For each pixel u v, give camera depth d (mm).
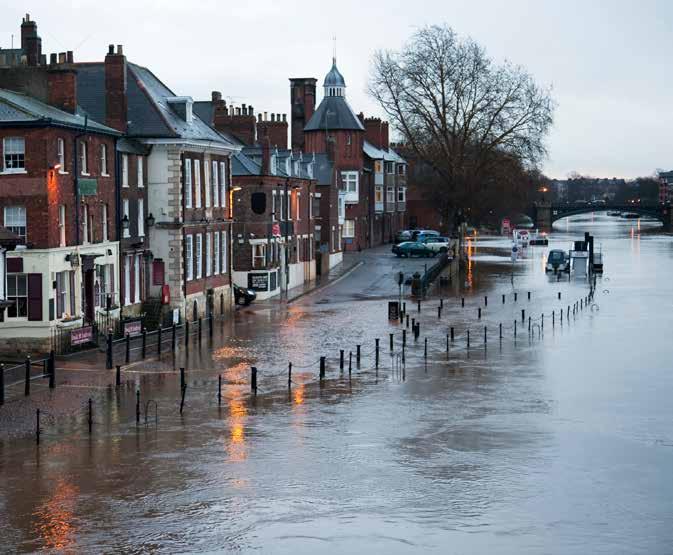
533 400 61062
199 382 64812
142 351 73438
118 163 82688
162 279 89062
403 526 39625
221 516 40562
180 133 88875
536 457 48781
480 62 184500
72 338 71625
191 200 92250
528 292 113312
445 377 67875
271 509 41375
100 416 55719
